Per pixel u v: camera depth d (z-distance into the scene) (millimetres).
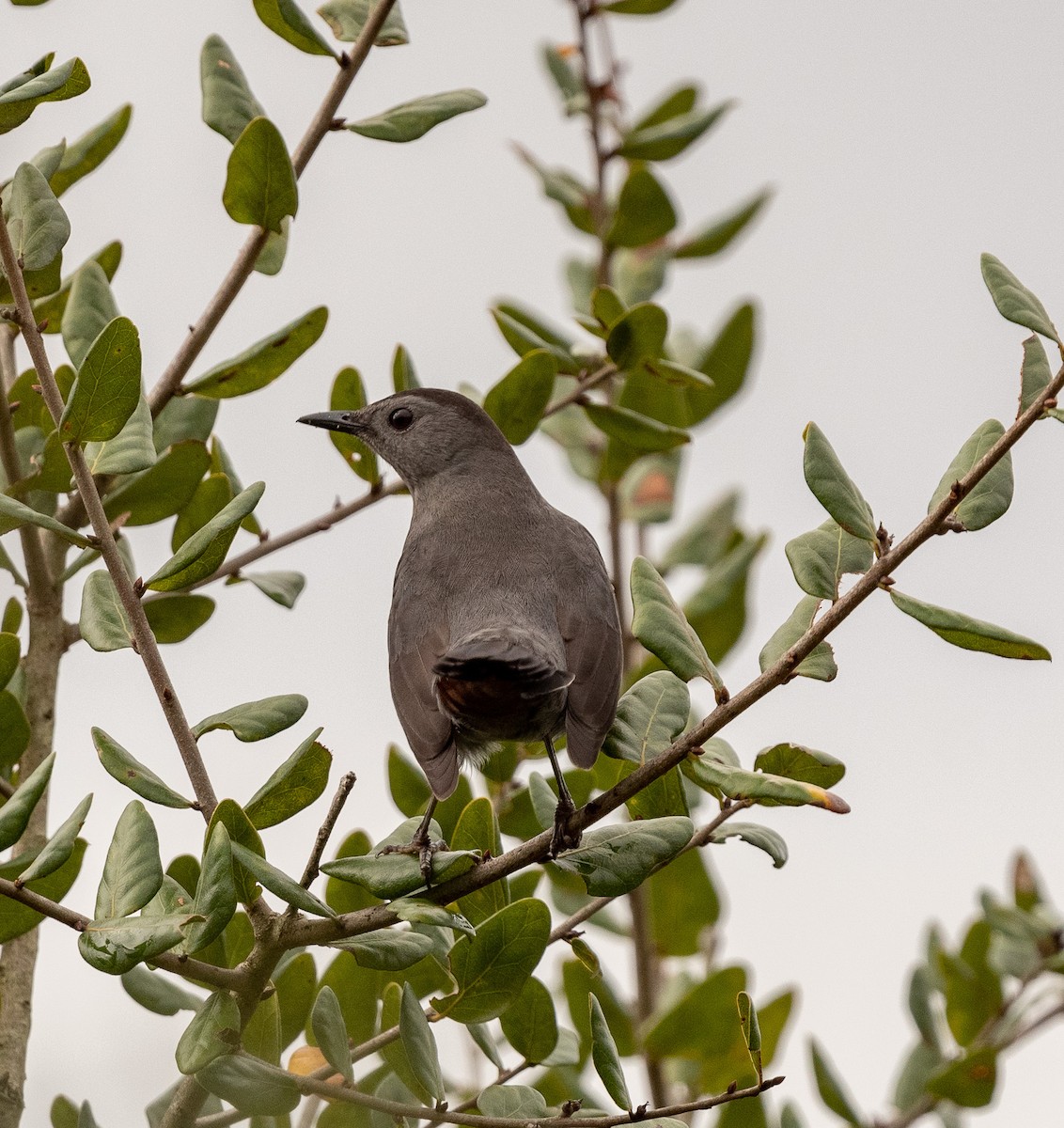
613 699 12102
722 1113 14516
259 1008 10984
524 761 14234
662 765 10570
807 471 10547
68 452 10383
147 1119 11508
